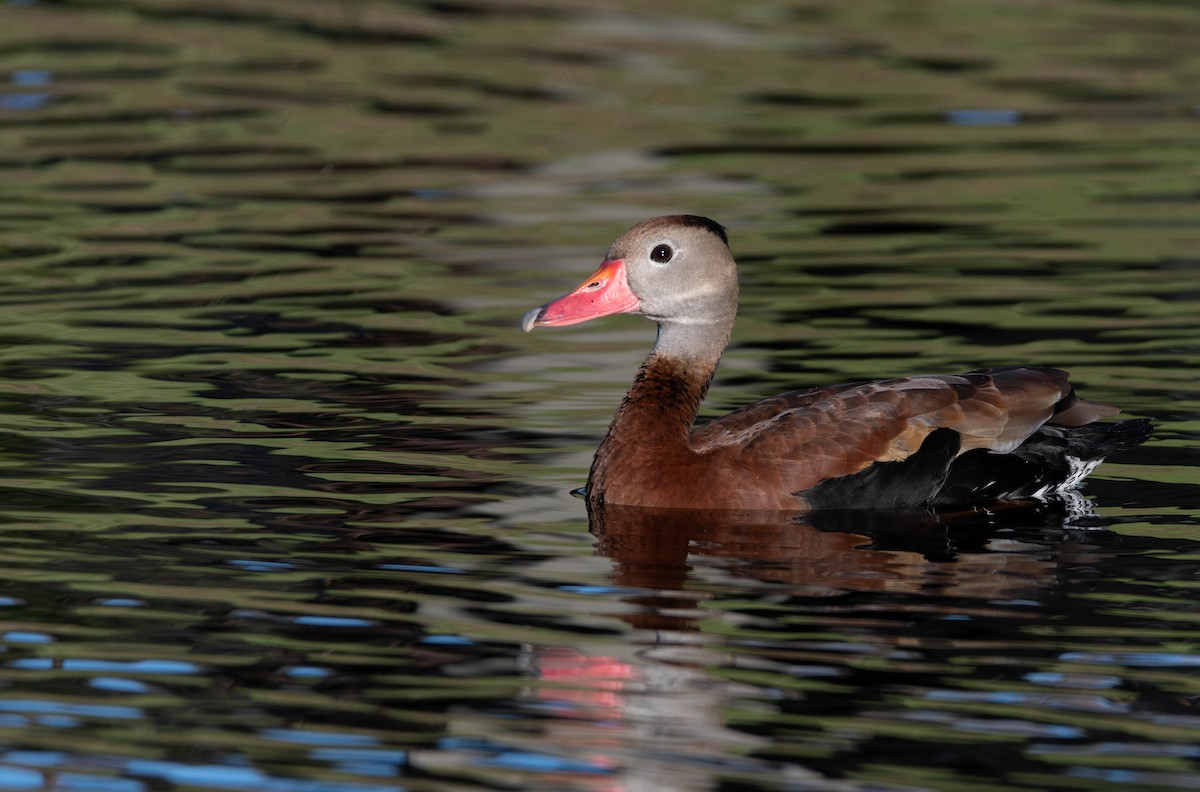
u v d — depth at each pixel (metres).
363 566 11.22
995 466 12.83
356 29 30.17
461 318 17.14
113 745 8.83
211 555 11.37
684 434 13.23
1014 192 21.30
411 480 12.98
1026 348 15.89
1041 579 11.05
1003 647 9.93
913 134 24.05
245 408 14.59
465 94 26.05
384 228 20.00
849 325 16.67
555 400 14.98
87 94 25.67
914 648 9.93
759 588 10.95
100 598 10.62
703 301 13.62
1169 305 17.08
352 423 14.27
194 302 17.48
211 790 8.40
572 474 13.28
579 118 24.78
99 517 12.05
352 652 9.88
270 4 31.94
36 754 8.73
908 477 12.71
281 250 19.20
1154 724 8.98
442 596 10.73
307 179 21.94
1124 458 13.59
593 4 32.09
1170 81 26.62
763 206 20.81
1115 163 22.44
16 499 12.39
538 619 10.39
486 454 13.64
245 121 24.50
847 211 20.56
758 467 12.70
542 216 20.44
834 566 11.36
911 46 29.12
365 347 16.28
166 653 9.84
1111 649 9.89
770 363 15.66
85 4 31.64
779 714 9.12
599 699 9.30
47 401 14.64
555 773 8.57
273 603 10.58
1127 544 11.76
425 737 8.91
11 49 28.23
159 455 13.39
